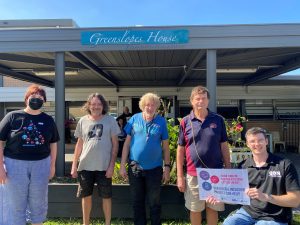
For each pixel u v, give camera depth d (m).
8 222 4.09
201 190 3.47
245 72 12.16
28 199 3.75
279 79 15.31
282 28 6.89
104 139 4.38
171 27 6.96
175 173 5.27
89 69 11.09
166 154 4.30
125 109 11.57
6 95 17.08
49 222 5.07
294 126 15.07
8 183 3.67
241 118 8.95
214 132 3.75
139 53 8.90
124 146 4.35
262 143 3.31
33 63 10.10
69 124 16.20
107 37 7.01
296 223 4.84
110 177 4.42
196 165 3.77
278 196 3.12
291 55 9.39
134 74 12.98
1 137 3.63
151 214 4.16
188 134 3.83
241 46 6.92
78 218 5.22
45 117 3.82
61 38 7.07
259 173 3.30
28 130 3.66
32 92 3.71
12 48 7.11
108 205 4.46
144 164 4.11
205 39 6.96
